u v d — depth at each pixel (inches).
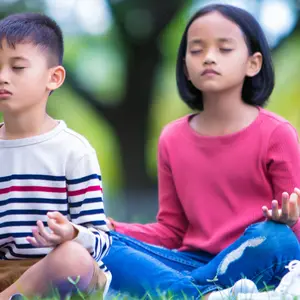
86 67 958.4
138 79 794.8
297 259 253.3
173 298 251.9
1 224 235.5
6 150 238.1
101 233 230.2
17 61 235.8
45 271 222.1
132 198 817.5
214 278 256.5
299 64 907.4
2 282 235.3
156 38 764.6
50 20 250.4
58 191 235.3
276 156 273.9
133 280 262.7
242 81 282.8
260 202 276.2
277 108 965.2
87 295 226.7
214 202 279.4
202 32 276.4
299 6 731.4
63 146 237.3
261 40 284.7
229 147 278.7
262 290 249.4
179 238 296.4
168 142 292.0
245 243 253.6
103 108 819.4
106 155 1178.6
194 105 297.4
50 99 878.4
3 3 703.1
